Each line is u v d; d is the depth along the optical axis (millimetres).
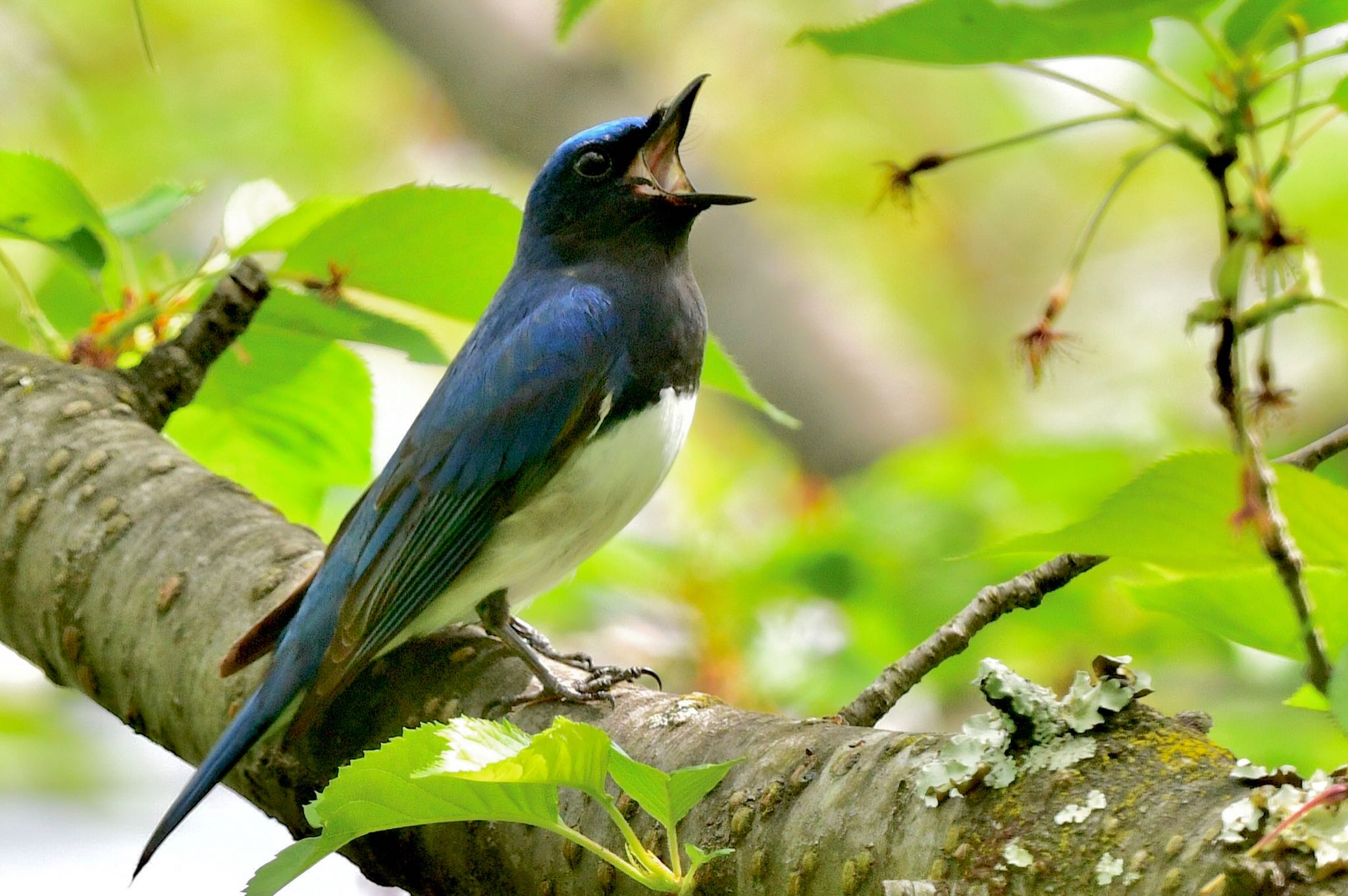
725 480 14594
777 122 20938
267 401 10016
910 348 21094
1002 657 12922
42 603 8359
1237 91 5441
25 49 20750
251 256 9055
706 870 5840
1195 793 4895
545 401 9305
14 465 8562
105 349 9203
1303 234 5395
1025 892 4953
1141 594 5953
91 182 20938
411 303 9000
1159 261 22234
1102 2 5086
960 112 21766
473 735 4988
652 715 6797
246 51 21594
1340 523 5238
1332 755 11172
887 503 13453
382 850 7051
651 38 20578
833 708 12633
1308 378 18938
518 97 19922
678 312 9773
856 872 5410
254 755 7863
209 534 8180
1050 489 13641
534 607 13188
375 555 8703
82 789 16234
